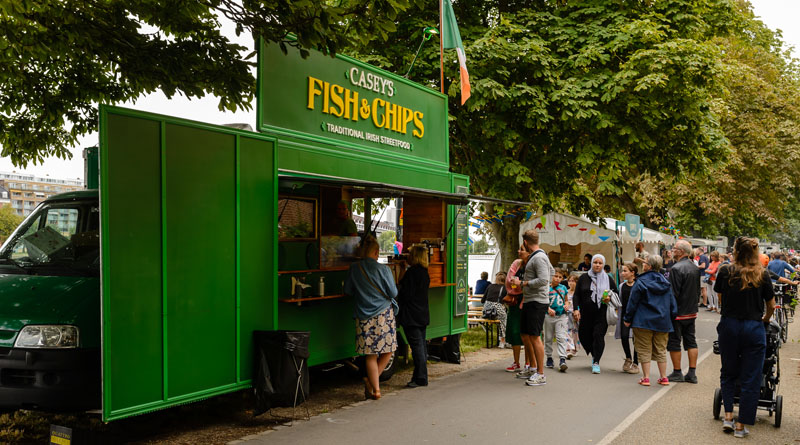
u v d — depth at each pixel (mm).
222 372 5734
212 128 5688
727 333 5941
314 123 7383
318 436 5668
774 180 25156
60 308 5172
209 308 5617
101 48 6910
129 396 4922
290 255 6918
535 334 8000
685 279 8297
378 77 8602
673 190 24359
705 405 7023
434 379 8430
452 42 10969
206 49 6961
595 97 12375
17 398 5035
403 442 5512
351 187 6922
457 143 14055
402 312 7949
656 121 12844
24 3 5715
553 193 14859
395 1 5594
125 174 4918
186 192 5422
